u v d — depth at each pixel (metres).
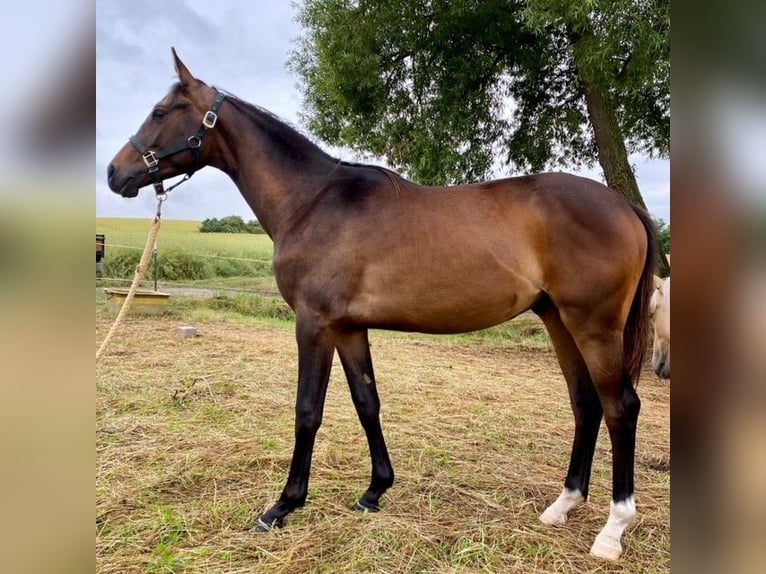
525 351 6.37
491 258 2.02
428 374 4.99
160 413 3.52
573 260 1.98
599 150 6.23
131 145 2.22
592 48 5.13
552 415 3.77
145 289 10.45
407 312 2.10
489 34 6.57
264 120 2.31
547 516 2.22
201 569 1.86
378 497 2.33
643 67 5.04
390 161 7.23
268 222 2.31
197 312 8.24
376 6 6.56
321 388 2.15
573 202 2.01
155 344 5.80
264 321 7.93
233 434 3.17
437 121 6.62
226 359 5.19
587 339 2.01
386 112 6.93
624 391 2.03
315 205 2.19
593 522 2.23
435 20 6.66
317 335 2.13
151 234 2.34
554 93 7.43
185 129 2.25
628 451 2.00
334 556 1.95
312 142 2.35
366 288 2.11
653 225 2.14
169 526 2.12
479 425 3.49
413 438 3.19
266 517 2.15
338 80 6.67
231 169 2.37
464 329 2.16
